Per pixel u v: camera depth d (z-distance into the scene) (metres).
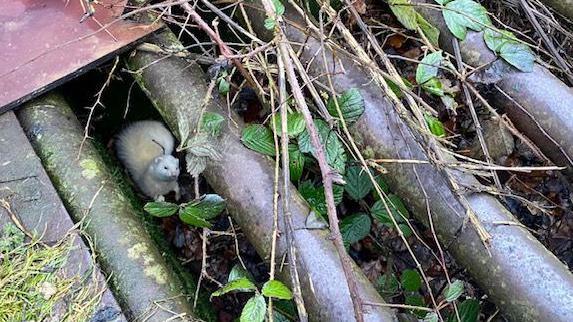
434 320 1.96
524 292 1.81
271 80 2.15
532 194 2.72
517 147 2.69
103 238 1.91
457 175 2.04
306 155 2.36
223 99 2.20
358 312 1.66
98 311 1.77
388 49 2.85
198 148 2.04
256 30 2.44
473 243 1.93
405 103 2.32
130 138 2.61
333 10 2.31
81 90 2.55
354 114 2.12
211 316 2.34
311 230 1.91
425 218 2.07
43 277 1.81
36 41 2.24
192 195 2.73
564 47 2.78
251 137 2.05
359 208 2.68
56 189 2.00
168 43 2.31
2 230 1.88
